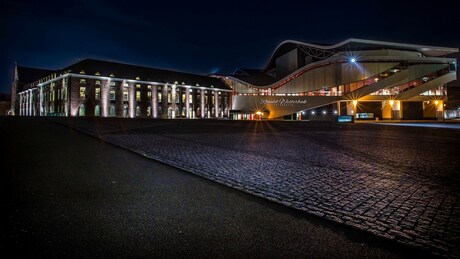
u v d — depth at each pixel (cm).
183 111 8362
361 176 574
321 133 1814
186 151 913
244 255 255
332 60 5878
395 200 419
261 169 636
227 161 735
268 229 313
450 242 286
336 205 394
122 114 7231
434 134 1770
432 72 5606
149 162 718
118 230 304
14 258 245
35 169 607
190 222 329
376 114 5838
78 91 6631
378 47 5838
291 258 251
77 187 470
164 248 266
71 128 1856
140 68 8019
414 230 314
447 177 569
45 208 368
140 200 407
